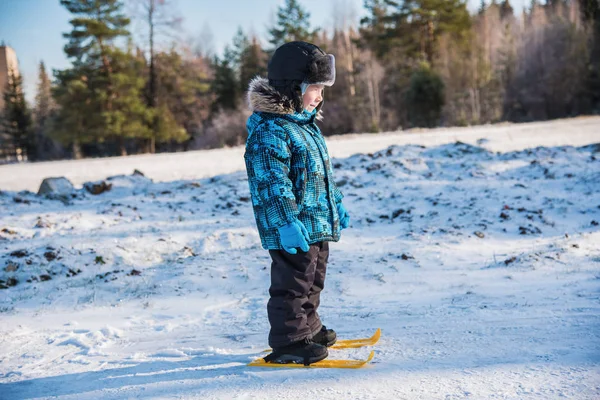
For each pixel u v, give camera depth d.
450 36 51.50
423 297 4.02
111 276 5.04
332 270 4.99
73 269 5.26
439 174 9.70
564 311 3.19
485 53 51.59
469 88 46.03
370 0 55.91
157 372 2.58
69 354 3.05
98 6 35.47
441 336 2.85
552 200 7.55
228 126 51.12
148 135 39.16
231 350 2.93
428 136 22.69
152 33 39.25
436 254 5.46
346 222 2.77
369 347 2.73
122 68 37.94
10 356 3.05
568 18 54.84
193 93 47.16
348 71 55.53
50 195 8.85
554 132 22.06
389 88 52.22
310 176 2.51
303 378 2.30
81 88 36.22
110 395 2.30
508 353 2.45
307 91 2.59
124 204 8.23
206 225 6.88
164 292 4.56
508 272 4.65
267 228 2.49
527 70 49.03
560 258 4.95
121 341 3.29
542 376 2.11
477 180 8.97
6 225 6.81
